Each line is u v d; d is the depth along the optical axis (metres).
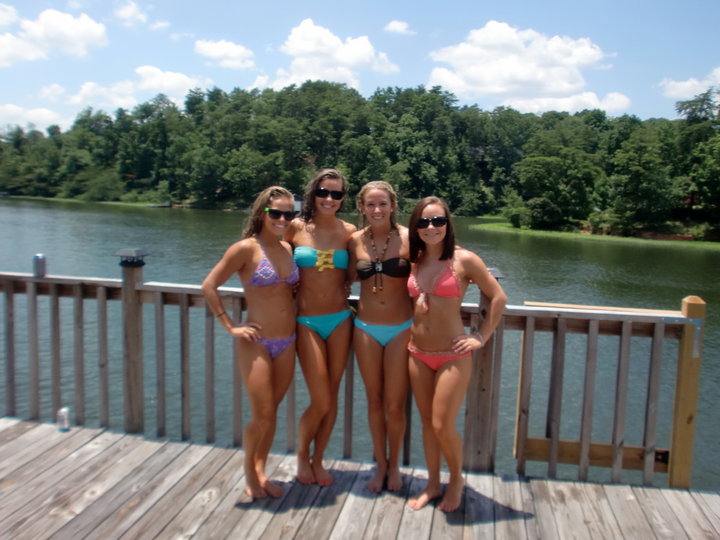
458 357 2.85
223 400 9.78
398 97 110.62
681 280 28.80
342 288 3.09
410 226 2.88
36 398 3.91
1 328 12.94
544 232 60.28
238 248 2.94
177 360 11.54
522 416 3.29
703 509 2.98
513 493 3.11
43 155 101.69
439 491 3.05
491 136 98.50
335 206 3.02
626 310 3.22
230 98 116.44
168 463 3.33
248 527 2.74
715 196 58.66
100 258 26.80
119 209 68.38
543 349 13.40
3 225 42.47
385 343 3.01
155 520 2.78
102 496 2.98
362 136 84.75
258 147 84.69
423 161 90.50
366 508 2.93
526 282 26.86
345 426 3.53
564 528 2.81
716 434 9.52
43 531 2.68
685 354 3.10
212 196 79.06
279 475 3.26
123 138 95.06
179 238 37.41
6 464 3.29
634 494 3.12
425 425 3.00
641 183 58.81
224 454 3.45
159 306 3.58
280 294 2.97
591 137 89.31
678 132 67.69
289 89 107.12
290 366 3.04
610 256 39.47
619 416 3.21
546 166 64.44
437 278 2.85
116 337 12.36
